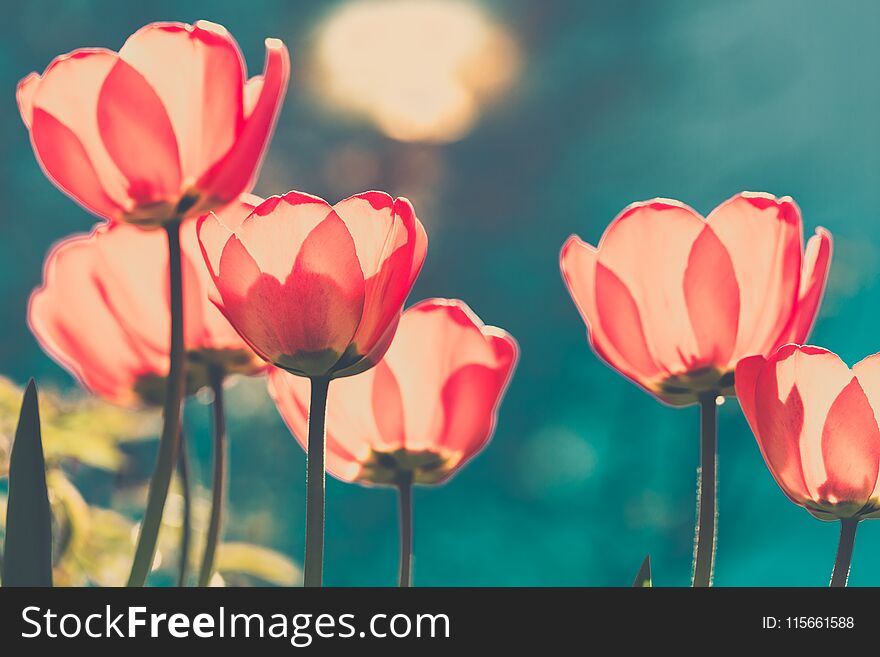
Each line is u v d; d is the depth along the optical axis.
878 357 1.14
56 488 1.33
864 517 1.14
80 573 1.33
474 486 17.47
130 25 18.58
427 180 17.86
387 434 1.20
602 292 1.17
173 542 1.34
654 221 1.16
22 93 1.18
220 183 1.18
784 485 1.14
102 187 1.17
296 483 7.94
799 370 1.13
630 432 12.37
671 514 11.12
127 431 1.40
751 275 1.16
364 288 1.12
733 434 8.69
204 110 1.18
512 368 1.21
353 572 14.52
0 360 16.27
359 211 1.12
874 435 1.13
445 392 1.20
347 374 1.12
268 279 1.11
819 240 1.17
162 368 1.25
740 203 1.16
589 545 13.80
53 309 1.25
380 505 14.70
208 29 1.17
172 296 1.17
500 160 19.14
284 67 1.18
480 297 19.53
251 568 1.33
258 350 1.12
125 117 1.17
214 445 1.23
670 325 1.17
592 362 17.98
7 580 1.13
